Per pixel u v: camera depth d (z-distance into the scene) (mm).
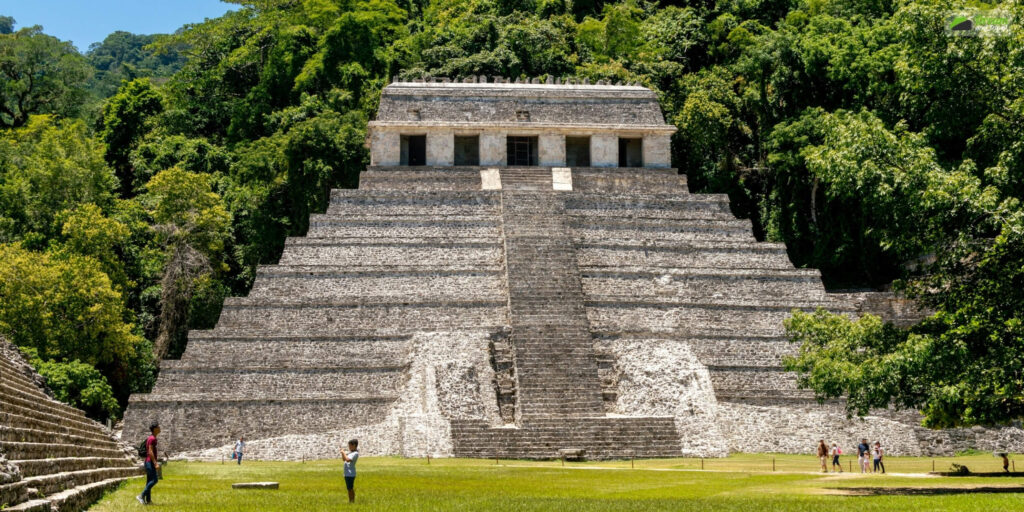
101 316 57969
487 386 50562
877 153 30781
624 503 26375
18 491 18688
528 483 33344
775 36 78000
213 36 105438
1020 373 28984
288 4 109562
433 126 68312
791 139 71875
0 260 58094
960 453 49094
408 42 95438
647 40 96688
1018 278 29016
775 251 62000
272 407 50312
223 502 25469
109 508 23219
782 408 50000
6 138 87938
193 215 70188
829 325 33531
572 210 64250
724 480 34531
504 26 94188
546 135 69312
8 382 30219
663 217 64938
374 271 57406
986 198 28531
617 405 50531
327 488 30875
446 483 33250
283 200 76750
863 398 31516
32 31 105375
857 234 71625
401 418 48125
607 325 55469
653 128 69938
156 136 91000
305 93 89938
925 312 56438
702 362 53312
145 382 64375
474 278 57562
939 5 31453
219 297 70688
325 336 52906
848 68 72250
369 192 64438
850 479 34594
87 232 64375
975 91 31438
